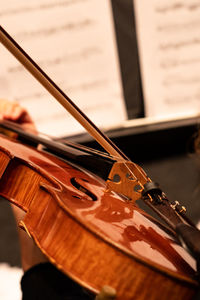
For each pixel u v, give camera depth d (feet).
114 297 2.10
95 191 2.64
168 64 4.83
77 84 4.68
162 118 5.03
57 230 2.28
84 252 2.20
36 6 4.43
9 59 4.50
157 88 4.92
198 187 4.69
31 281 2.49
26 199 2.65
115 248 2.17
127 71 4.98
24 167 2.66
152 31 4.74
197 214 4.30
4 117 3.73
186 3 4.62
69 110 2.71
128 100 5.05
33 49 4.54
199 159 5.00
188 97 4.95
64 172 2.80
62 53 4.58
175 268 2.21
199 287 2.15
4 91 4.58
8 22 4.44
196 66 4.83
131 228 2.35
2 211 4.75
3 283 3.92
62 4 4.46
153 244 2.31
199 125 4.38
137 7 4.67
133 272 2.16
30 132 3.48
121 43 4.89
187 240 2.18
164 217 2.44
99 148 4.73
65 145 3.13
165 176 4.92
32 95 4.61
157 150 5.19
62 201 2.31
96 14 4.54
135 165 2.56
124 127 5.00
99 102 4.75
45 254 2.27
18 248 4.25
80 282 2.20
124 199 2.65
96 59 4.64
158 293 2.15
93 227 2.20
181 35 4.73
